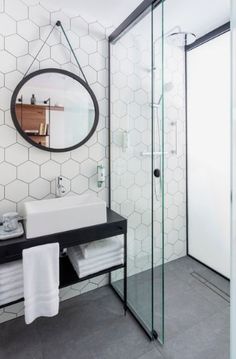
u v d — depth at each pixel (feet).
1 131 4.87
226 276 6.95
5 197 5.05
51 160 5.49
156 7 4.40
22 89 4.96
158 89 4.62
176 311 5.61
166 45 6.93
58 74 5.30
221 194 6.93
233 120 2.69
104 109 6.10
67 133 5.53
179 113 7.64
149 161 4.97
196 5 5.33
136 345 4.66
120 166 6.03
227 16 5.83
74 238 4.48
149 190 5.00
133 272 5.65
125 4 5.20
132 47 5.26
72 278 4.82
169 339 4.79
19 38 4.90
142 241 5.30
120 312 5.61
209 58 6.85
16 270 4.17
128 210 5.81
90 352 4.52
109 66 6.00
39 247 4.09
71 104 5.51
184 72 7.62
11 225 4.30
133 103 5.38
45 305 4.21
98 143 6.08
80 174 5.89
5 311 5.27
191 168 7.85
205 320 5.32
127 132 5.68
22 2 4.88
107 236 4.84
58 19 5.29
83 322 5.29
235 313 2.83
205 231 7.56
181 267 7.63
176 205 7.93
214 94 6.83
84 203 5.19
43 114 5.22
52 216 4.28
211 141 7.08
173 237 7.98
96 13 5.53
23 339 4.82
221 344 4.67
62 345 4.68
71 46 5.49
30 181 5.28
